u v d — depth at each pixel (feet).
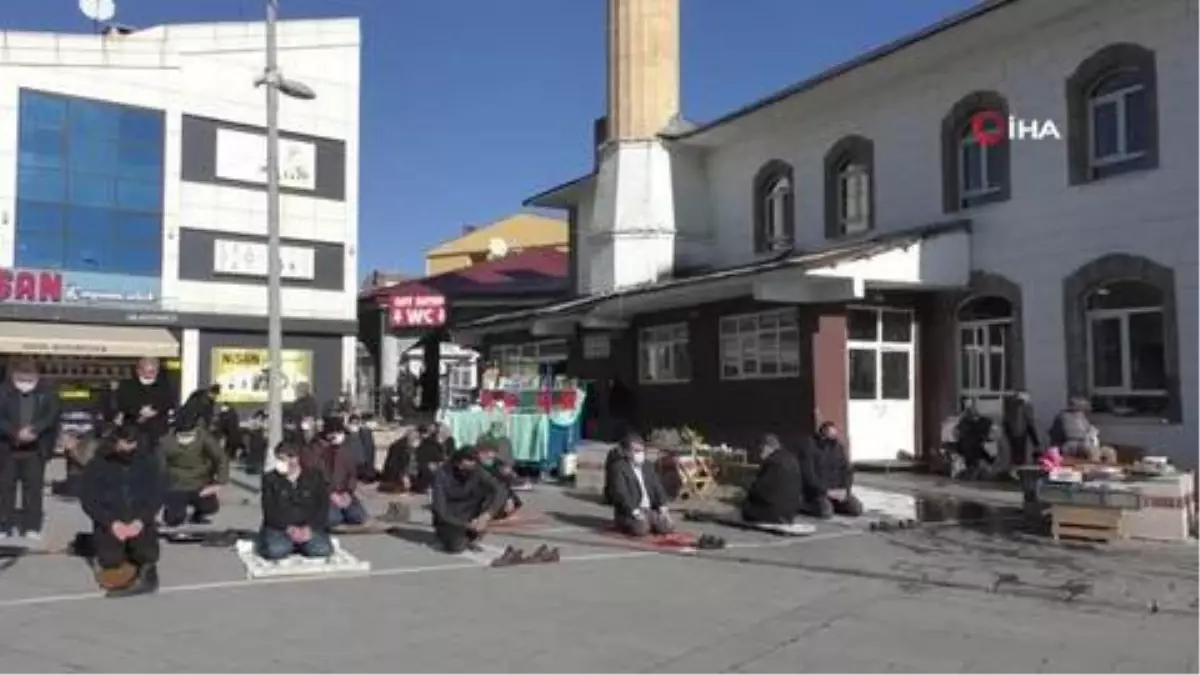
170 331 112.57
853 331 71.72
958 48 70.54
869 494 59.16
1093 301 63.21
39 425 39.78
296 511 36.81
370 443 67.41
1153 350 59.82
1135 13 60.80
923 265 68.74
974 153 71.51
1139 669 24.77
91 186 108.78
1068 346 63.72
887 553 41.42
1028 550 42.01
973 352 70.59
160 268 112.47
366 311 144.77
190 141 114.93
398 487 63.62
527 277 148.05
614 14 100.27
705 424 82.23
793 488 47.39
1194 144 57.52
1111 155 62.64
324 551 37.17
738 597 32.99
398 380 145.48
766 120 88.69
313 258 122.42
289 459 37.11
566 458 68.54
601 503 57.00
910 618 30.07
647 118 98.43
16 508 39.60
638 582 35.50
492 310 135.44
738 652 26.17
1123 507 42.75
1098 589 33.96
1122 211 61.00
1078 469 46.01
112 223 109.91
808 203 86.38
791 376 73.26
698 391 83.25
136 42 111.65
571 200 117.70
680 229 98.22
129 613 29.84
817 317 70.74
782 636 27.84
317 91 123.24
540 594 33.32
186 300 113.91
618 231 97.96
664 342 88.79
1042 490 44.98
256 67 118.62
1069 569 37.73
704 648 26.53
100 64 109.50
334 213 123.95
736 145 95.81
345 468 47.03
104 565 32.48
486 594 33.27
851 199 82.64
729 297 78.54
